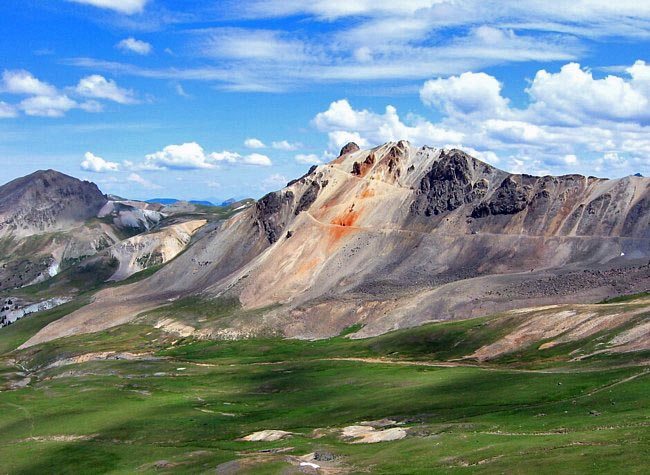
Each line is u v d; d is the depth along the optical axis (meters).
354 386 144.62
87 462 108.19
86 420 138.25
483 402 108.81
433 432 93.69
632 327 140.88
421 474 72.25
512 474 65.31
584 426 81.00
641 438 69.19
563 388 106.81
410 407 114.38
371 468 78.94
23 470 107.75
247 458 91.50
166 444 116.69
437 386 127.94
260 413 133.50
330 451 91.69
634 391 94.38
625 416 81.94
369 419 113.44
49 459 111.88
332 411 124.06
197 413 138.12
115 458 109.38
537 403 101.62
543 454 69.88
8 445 124.38
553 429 82.81
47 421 141.25
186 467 96.25
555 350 147.75
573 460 65.38
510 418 93.88
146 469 99.38
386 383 140.62
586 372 117.19
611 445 68.56
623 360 121.25
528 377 121.12
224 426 125.25
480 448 77.50
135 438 122.31
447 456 77.38
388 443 91.38
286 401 141.62
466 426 93.06
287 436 109.06
